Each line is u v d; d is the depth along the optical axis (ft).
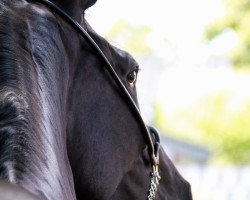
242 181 82.94
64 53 13.84
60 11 14.30
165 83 119.14
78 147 14.38
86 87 14.48
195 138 103.55
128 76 15.34
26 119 11.58
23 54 12.66
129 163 15.06
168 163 16.97
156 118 112.06
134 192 15.69
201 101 104.01
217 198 82.43
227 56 95.61
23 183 10.71
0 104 11.55
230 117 100.63
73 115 14.30
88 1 14.70
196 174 85.87
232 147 100.01
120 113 14.88
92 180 14.51
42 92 12.52
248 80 99.86
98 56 14.65
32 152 11.30
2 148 11.06
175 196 16.89
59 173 11.96
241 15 81.30
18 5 13.69
